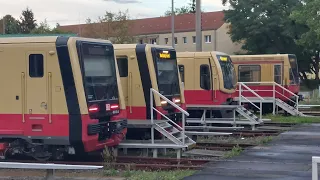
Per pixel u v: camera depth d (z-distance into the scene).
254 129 21.52
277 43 60.31
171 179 10.97
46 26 68.19
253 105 26.62
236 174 11.49
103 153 13.63
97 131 12.57
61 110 12.43
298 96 28.67
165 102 16.50
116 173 11.96
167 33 77.94
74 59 12.31
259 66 29.14
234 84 23.55
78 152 12.89
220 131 20.78
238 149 15.33
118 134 13.77
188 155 14.86
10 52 12.83
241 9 60.44
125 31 54.53
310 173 11.55
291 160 13.62
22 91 12.73
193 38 74.81
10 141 13.13
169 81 17.02
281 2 58.62
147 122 15.16
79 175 11.92
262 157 14.16
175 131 15.45
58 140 12.48
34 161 13.32
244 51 66.44
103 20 55.16
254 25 58.69
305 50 59.16
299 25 57.03
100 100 12.94
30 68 12.67
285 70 28.80
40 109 12.60
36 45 12.59
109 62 13.55
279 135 19.44
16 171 12.52
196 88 22.36
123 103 14.02
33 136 12.67
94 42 13.01
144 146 14.45
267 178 10.98
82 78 12.38
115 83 13.71
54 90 12.47
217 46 73.75
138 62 16.25
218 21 74.56
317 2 39.22
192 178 11.10
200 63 22.34
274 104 27.78
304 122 24.61
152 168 12.68
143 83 16.22
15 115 12.81
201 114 22.38
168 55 17.12
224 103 22.47
